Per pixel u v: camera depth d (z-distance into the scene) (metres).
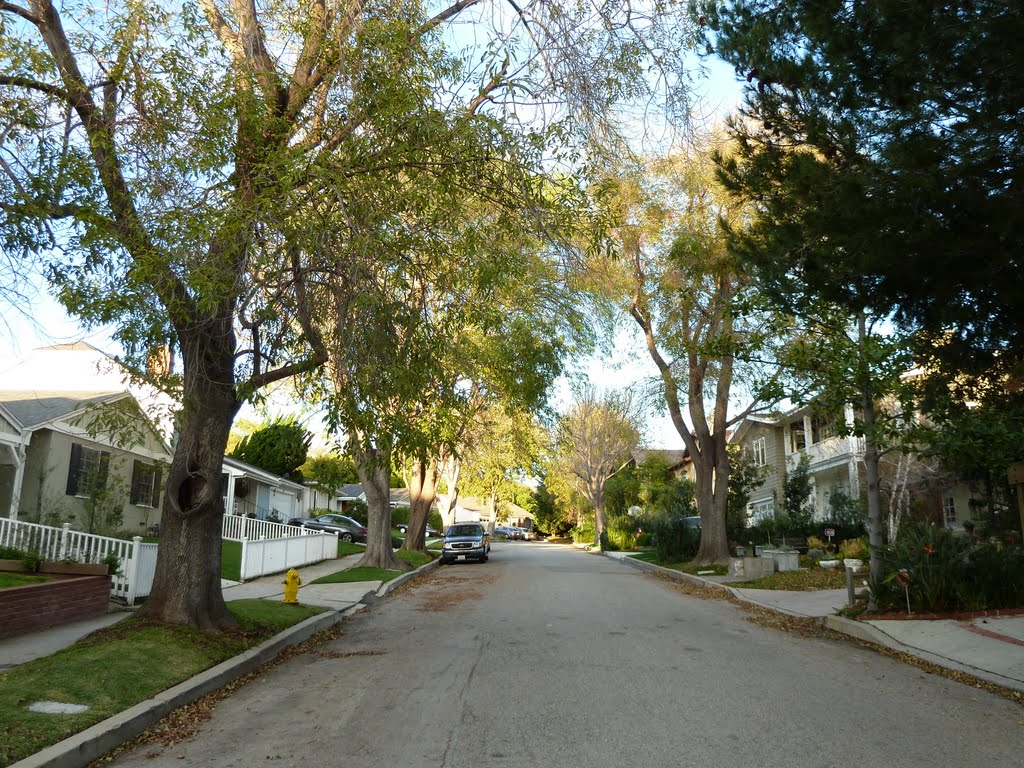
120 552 14.17
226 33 11.10
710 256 20.22
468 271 10.35
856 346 13.26
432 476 33.94
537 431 29.77
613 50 10.53
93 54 10.01
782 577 20.45
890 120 8.90
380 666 9.78
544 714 7.22
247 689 8.55
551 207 10.58
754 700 7.75
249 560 20.39
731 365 25.19
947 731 6.66
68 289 8.57
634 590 20.06
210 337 9.88
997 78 7.87
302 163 9.51
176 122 9.90
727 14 9.98
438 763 5.82
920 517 24.58
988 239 8.16
